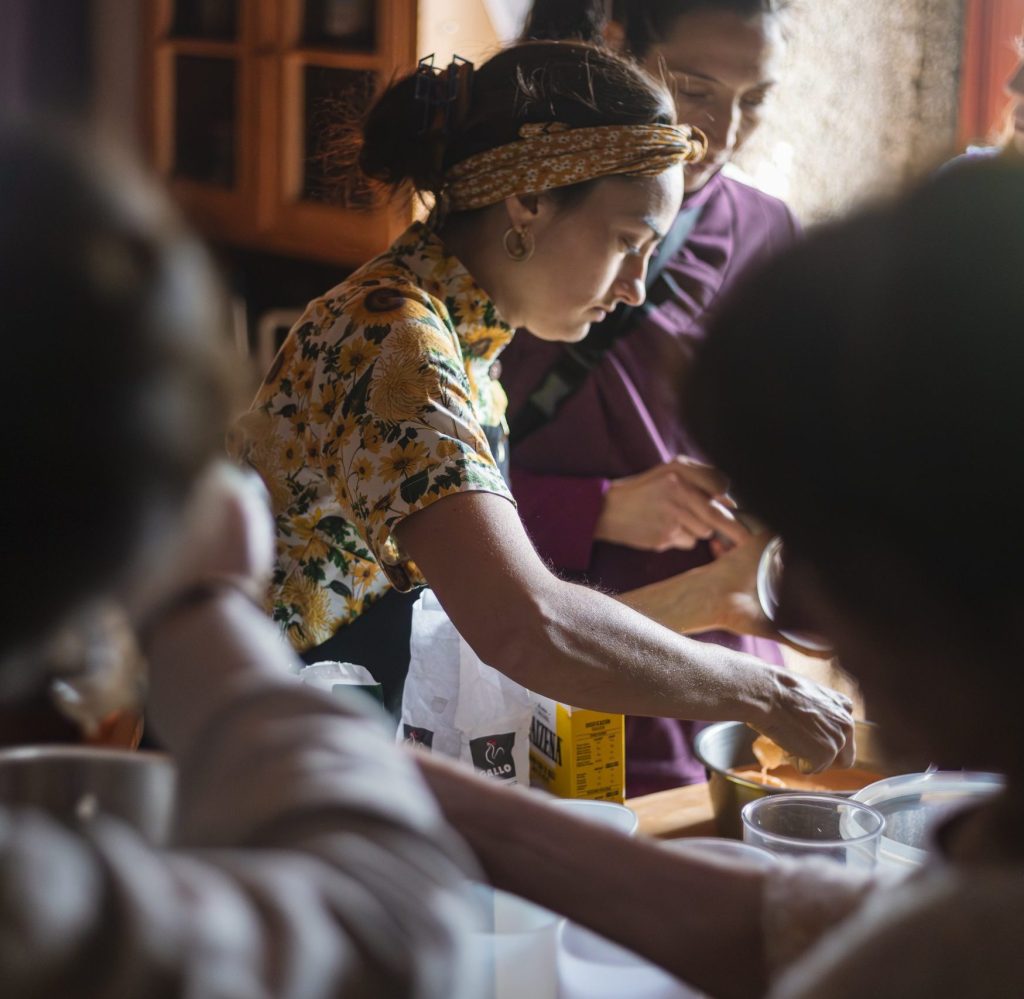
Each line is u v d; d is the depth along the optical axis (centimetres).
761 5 194
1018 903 44
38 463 36
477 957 45
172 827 49
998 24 290
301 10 317
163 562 40
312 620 137
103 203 37
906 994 45
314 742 46
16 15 354
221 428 40
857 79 294
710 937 70
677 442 205
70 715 58
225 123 340
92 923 35
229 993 36
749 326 50
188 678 50
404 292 132
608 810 98
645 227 139
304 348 134
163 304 37
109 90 364
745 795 123
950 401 44
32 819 37
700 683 129
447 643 135
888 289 46
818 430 48
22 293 35
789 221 218
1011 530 44
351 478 125
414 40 281
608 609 125
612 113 136
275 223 330
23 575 36
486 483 122
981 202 45
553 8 193
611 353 204
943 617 47
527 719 136
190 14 349
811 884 69
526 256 139
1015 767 49
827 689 139
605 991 78
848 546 48
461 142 139
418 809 44
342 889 39
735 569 186
